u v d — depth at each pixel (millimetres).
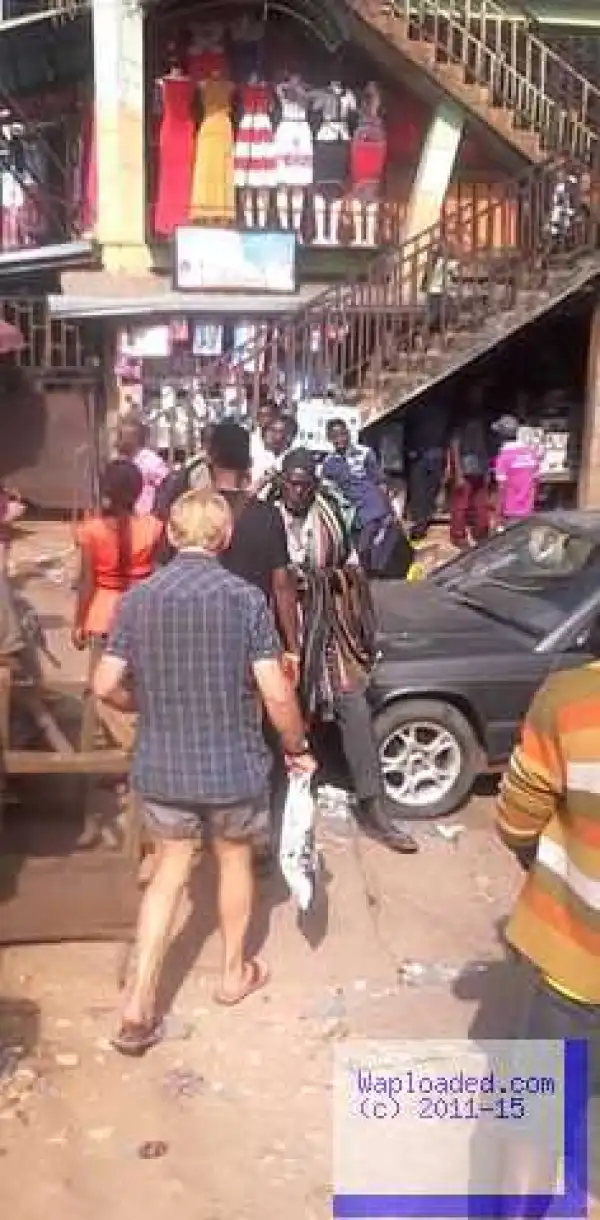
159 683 4117
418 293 13617
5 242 16438
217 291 14211
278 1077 4152
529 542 7430
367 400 12977
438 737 6316
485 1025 4457
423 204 14672
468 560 7699
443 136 14500
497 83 14695
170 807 4203
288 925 5184
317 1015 4504
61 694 5668
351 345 13445
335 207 14477
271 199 14227
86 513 14203
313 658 5617
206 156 13906
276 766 5930
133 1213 3504
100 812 5395
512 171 15125
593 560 6828
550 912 3002
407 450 14305
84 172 15688
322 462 10539
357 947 5023
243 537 5363
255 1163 3732
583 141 14648
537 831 3016
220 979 4723
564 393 14820
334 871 5688
